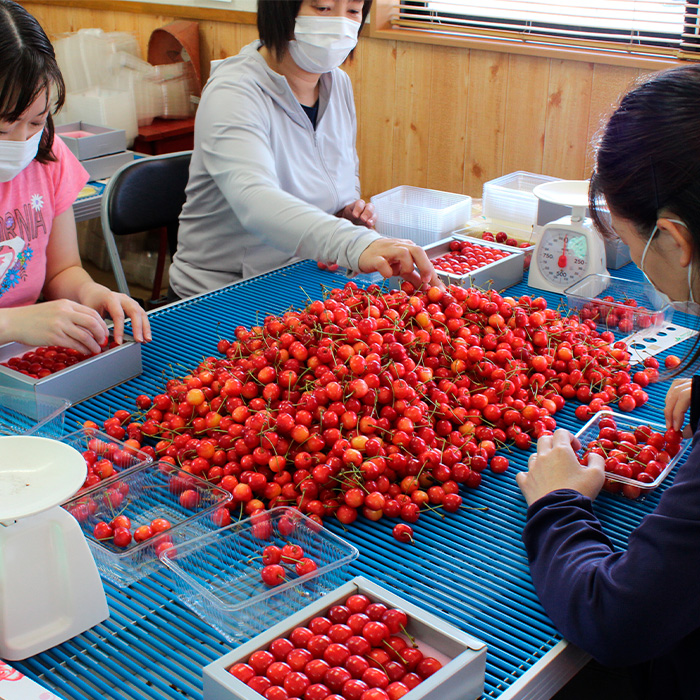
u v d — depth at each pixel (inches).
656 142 32.1
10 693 30.2
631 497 46.7
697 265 33.5
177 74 145.9
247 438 46.2
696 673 36.6
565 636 35.5
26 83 50.3
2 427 51.9
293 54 82.0
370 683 31.7
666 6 113.1
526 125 128.0
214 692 30.9
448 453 47.7
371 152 147.8
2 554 32.8
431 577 40.1
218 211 87.7
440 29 132.1
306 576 37.1
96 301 63.9
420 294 62.9
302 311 58.9
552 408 55.9
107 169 119.4
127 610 37.3
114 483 43.7
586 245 75.5
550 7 122.1
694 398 42.1
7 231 66.1
